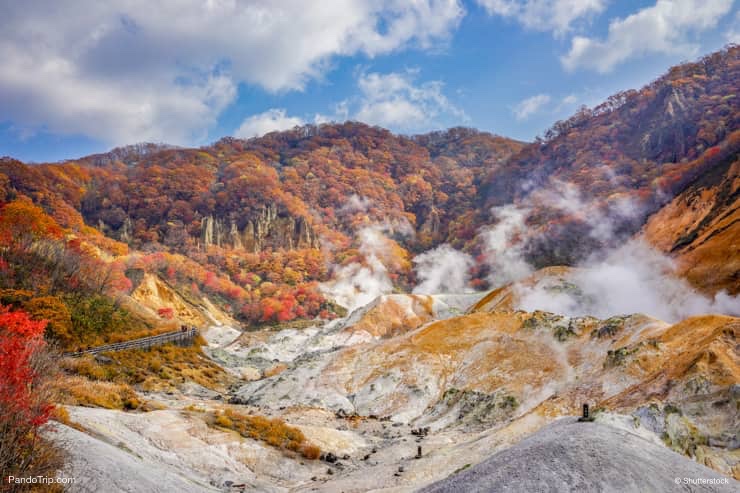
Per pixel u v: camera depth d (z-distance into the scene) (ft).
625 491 37.27
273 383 174.60
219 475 81.87
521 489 38.58
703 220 370.32
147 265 428.97
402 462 93.56
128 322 219.00
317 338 285.43
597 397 102.47
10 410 48.19
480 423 122.52
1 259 202.49
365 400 156.97
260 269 614.34
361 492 77.97
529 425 97.04
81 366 132.87
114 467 58.54
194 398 151.12
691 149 646.33
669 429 71.72
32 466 48.75
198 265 531.91
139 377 153.58
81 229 540.93
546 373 135.74
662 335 118.01
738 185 359.05
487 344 165.99
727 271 246.47
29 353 56.90
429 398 151.74
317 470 94.99
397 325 299.17
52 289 197.98
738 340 89.25
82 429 70.38
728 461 66.13
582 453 40.73
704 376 81.92
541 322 163.73
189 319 352.69
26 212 294.46
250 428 104.83
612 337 136.15
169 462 78.89
